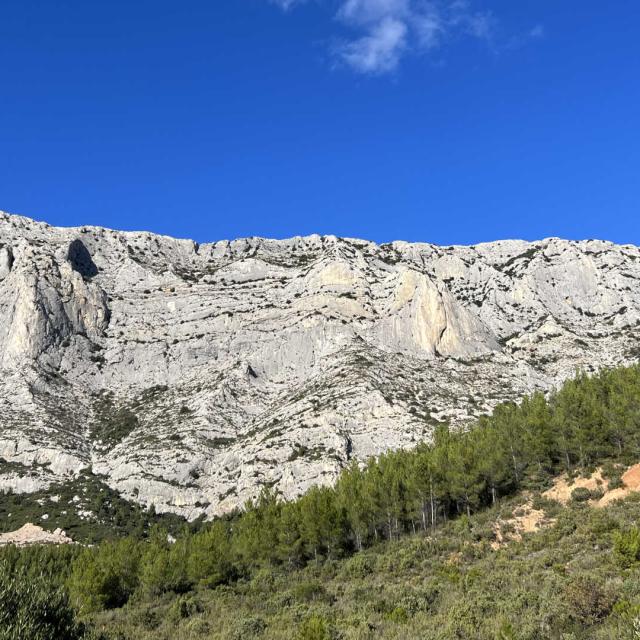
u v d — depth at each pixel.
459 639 32.41
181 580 68.75
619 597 33.06
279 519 76.75
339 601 50.12
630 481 64.56
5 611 26.31
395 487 75.50
